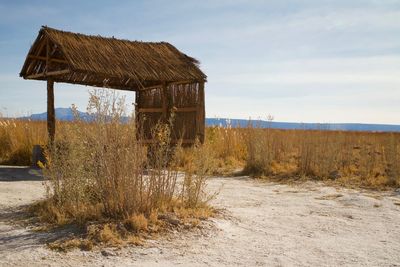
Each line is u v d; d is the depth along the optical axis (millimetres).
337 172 12125
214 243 5488
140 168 6512
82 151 6824
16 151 13680
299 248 5434
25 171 11289
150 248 5156
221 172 13000
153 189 6609
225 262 4816
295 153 16250
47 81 12359
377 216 7363
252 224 6535
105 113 6699
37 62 13133
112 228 5602
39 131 14477
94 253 4930
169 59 13758
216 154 15531
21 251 4926
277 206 8047
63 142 7555
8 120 15344
